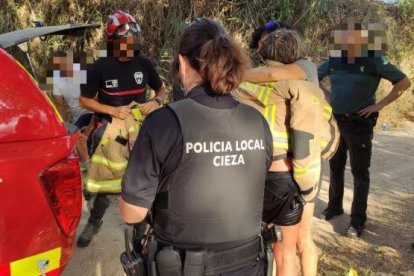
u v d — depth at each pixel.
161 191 2.10
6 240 2.00
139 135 2.10
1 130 2.04
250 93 2.99
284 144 2.97
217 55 2.07
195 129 2.05
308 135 2.87
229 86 2.11
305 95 2.88
